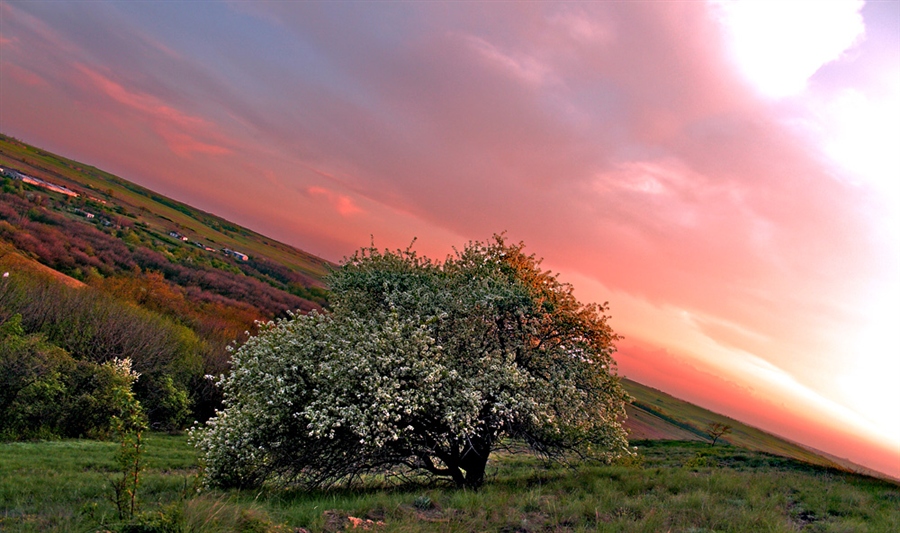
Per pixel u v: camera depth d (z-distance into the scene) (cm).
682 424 14325
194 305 9650
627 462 2161
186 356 5828
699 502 1308
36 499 1311
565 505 1266
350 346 1697
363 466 1747
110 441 3622
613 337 1978
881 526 1208
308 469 1780
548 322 1961
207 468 1653
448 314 1833
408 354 1656
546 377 1902
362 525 1040
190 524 841
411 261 2089
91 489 1498
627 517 1153
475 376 1739
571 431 1941
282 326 1862
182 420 5294
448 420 1568
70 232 12038
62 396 3647
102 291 6619
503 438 1923
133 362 5119
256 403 1655
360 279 1972
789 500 1473
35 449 2742
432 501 1305
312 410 1551
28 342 3756
